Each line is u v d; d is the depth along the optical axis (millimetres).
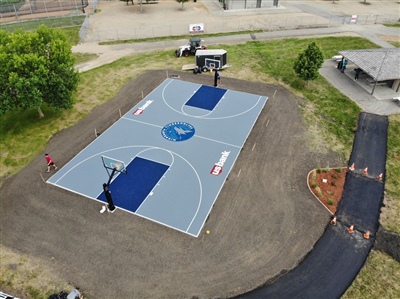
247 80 43031
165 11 70375
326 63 47500
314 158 29969
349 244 22656
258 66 46719
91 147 31219
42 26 33719
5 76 30297
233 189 26641
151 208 24984
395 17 66500
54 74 31344
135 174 27922
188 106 37406
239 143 31656
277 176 27938
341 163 29516
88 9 70625
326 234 23297
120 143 31656
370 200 25969
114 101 38531
